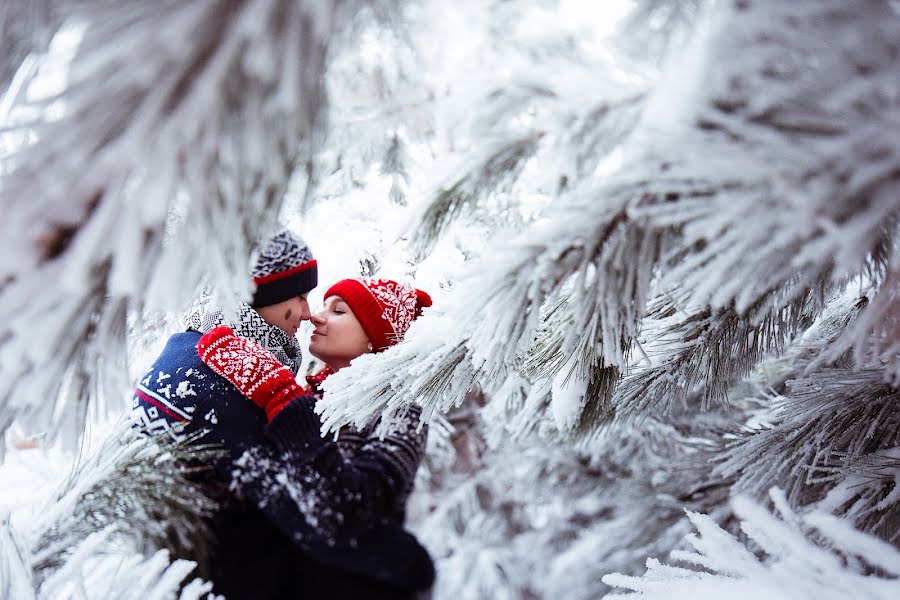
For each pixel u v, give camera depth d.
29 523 0.90
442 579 3.43
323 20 0.42
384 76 0.60
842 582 0.55
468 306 0.63
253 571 1.25
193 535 1.17
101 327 0.48
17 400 0.47
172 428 1.15
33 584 0.77
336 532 1.21
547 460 2.66
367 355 0.94
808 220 0.40
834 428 0.95
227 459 1.19
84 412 0.52
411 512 3.63
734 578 0.62
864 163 0.39
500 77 0.52
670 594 0.63
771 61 0.42
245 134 0.45
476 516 3.67
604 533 2.61
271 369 1.24
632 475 2.51
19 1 0.49
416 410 1.40
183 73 0.42
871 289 0.92
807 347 1.21
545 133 0.56
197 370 1.23
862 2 0.41
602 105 0.50
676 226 0.56
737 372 0.99
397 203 1.15
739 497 0.61
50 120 0.43
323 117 0.51
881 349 0.73
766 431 1.01
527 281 0.57
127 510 0.97
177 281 0.45
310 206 0.60
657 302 0.92
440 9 0.53
